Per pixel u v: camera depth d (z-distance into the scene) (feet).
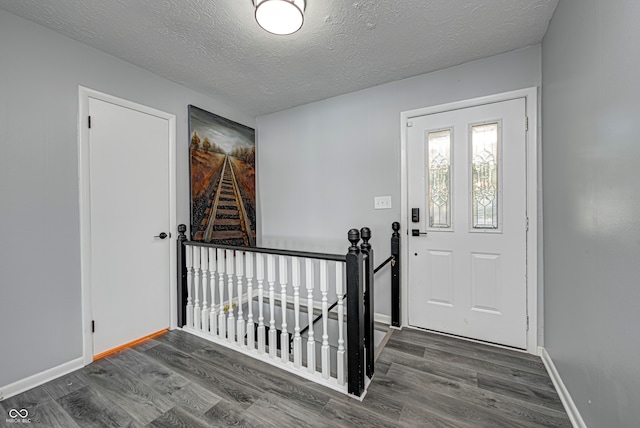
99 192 6.61
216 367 6.16
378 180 8.72
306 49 6.67
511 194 6.88
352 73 7.88
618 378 3.19
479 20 5.65
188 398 5.14
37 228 5.63
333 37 6.20
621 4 3.07
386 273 8.61
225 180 9.89
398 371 5.93
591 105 3.84
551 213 5.71
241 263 7.00
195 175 8.79
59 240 5.93
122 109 7.07
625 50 3.01
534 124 6.57
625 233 3.05
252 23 5.71
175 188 8.27
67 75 6.08
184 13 5.40
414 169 8.15
